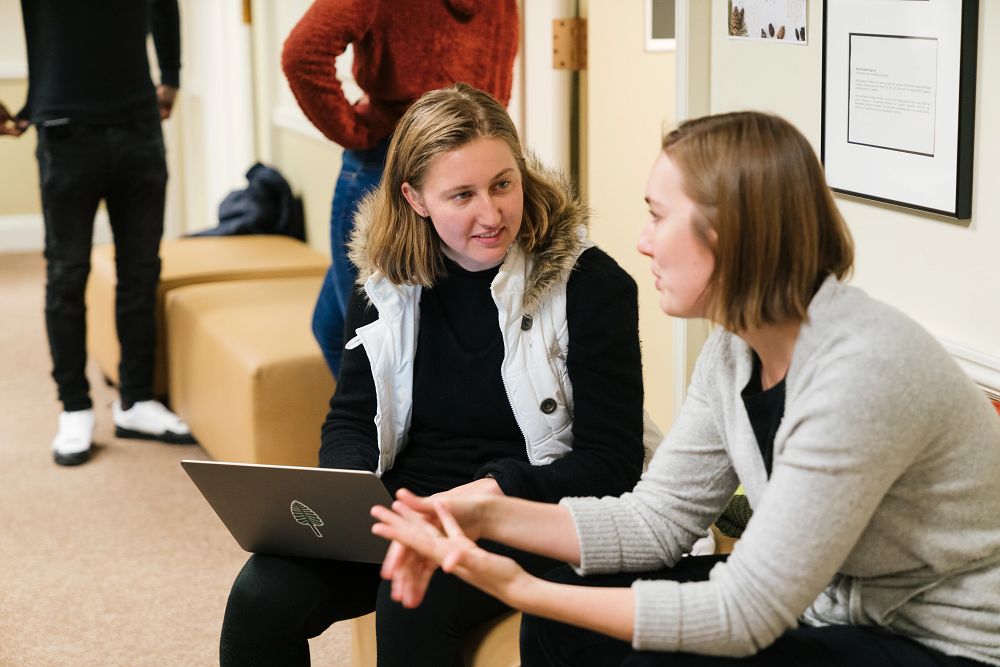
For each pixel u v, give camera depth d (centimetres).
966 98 199
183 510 349
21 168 680
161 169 392
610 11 341
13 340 519
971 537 142
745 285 141
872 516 144
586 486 192
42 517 343
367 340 204
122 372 405
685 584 144
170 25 399
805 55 238
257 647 191
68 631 281
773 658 144
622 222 356
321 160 464
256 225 489
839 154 229
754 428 153
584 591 145
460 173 188
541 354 197
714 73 269
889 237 224
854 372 136
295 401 338
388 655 181
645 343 363
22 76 659
